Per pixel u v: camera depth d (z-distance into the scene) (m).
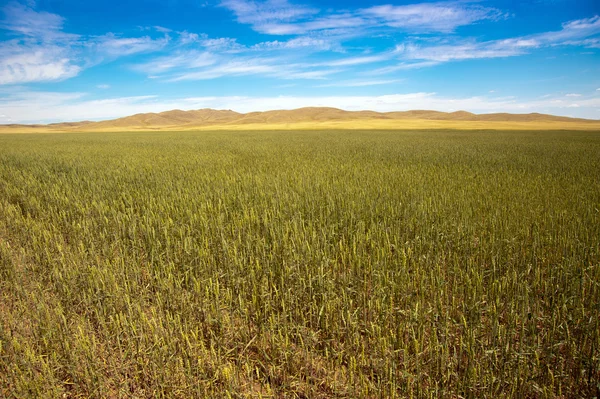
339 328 4.34
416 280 5.45
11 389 3.55
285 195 9.45
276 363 3.98
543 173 13.44
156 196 10.19
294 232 6.88
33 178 13.06
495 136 46.78
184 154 23.06
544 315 4.58
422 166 16.00
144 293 5.31
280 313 4.88
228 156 21.20
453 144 31.12
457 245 6.44
